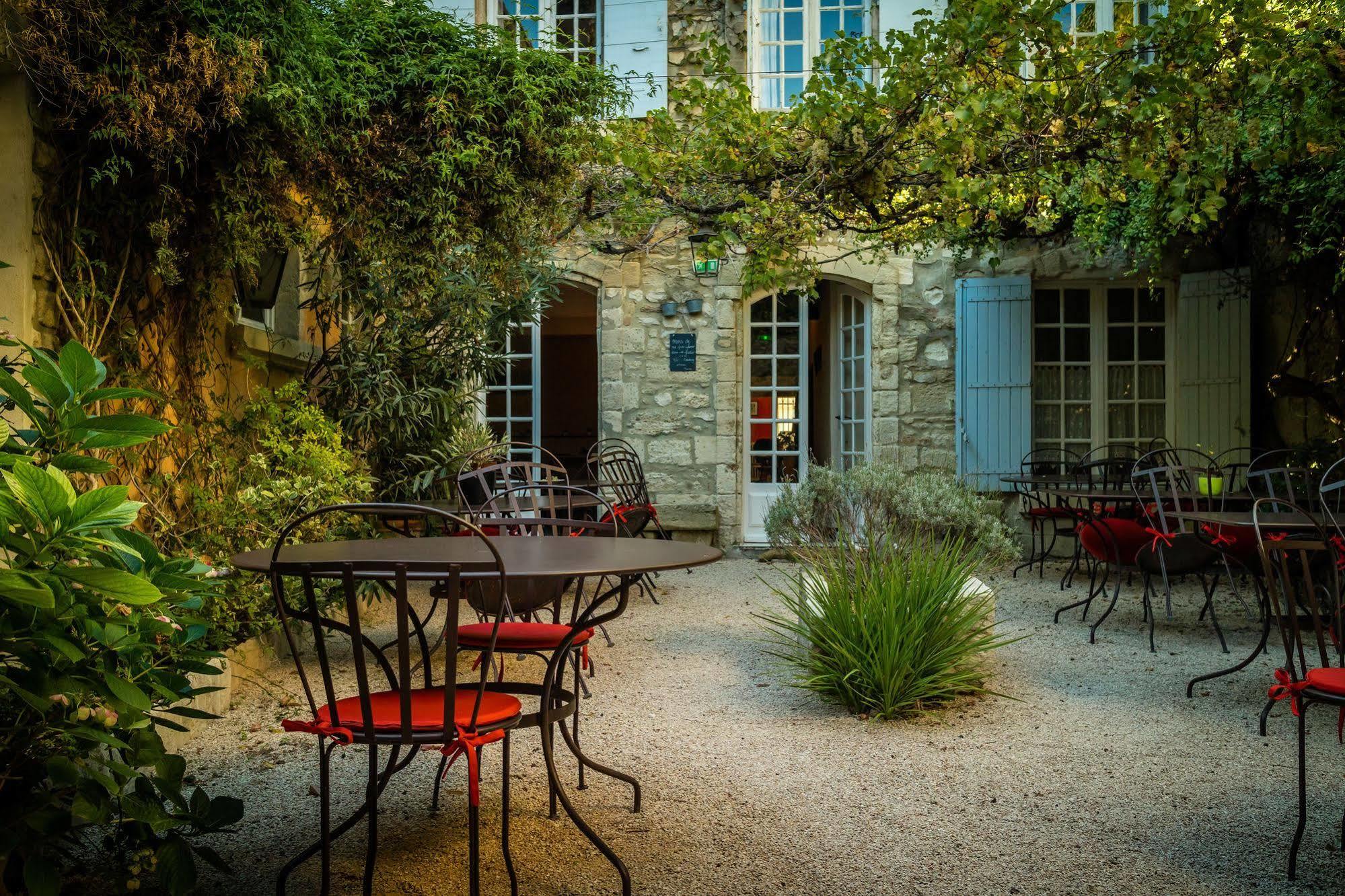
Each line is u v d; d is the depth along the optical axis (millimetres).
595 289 8414
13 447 2080
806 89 4789
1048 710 3930
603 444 8219
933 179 5008
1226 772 3215
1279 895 2359
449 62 4668
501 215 4957
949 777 3180
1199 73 4039
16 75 3314
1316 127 4176
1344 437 6848
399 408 5672
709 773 3229
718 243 5203
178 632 2242
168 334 4246
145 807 2035
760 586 6895
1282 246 7355
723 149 5074
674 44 8086
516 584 3729
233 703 4023
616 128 5254
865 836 2713
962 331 8023
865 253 8070
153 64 3324
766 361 8578
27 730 1921
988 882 2436
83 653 1895
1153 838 2693
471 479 6129
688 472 8234
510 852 2541
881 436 8164
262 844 2668
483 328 6246
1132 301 8258
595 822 2814
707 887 2406
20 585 1645
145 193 3818
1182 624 5551
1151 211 4668
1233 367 7602
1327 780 3123
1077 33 7180
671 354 8234
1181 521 4516
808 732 3666
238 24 3508
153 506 3977
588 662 3305
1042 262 8016
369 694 2146
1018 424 8000
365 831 2758
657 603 6270
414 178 4723
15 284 3324
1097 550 5461
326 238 4793
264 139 3926
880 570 4164
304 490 4230
